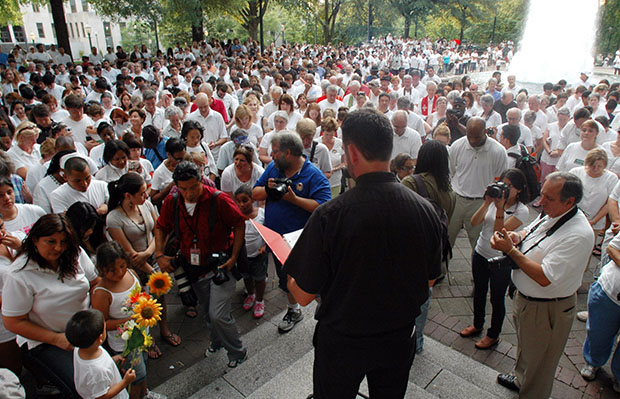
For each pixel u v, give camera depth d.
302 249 1.74
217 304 3.45
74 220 3.50
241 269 3.76
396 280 1.68
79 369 2.60
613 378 3.66
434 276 1.83
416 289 1.74
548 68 23.92
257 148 6.92
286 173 3.86
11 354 3.33
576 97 9.65
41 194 4.34
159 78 14.20
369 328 1.72
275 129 6.29
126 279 3.17
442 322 4.45
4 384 2.03
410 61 28.66
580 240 2.72
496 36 48.91
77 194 4.11
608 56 31.56
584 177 5.14
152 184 5.01
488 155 5.04
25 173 5.20
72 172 3.93
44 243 2.74
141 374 3.15
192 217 3.42
